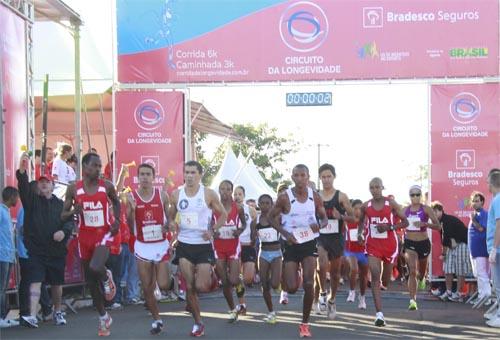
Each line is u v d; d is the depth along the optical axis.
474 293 13.91
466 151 15.28
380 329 10.26
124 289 13.59
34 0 13.45
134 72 15.62
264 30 15.38
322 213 9.50
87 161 8.91
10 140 11.86
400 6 15.18
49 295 11.67
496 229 10.10
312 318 11.37
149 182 9.27
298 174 9.23
